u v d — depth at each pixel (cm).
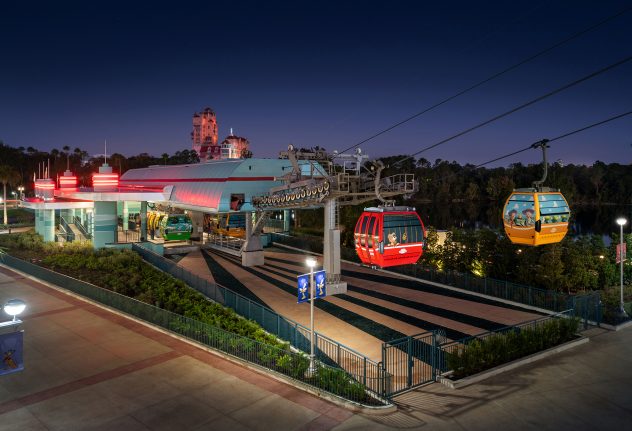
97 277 3069
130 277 2995
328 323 2261
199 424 1300
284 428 1275
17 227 6425
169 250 4222
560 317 2105
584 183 12562
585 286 2933
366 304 2583
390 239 1816
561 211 1502
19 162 14250
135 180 5681
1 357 1004
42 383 1574
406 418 1324
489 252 3216
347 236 4453
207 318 2078
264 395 1487
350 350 1623
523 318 2334
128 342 1983
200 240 4856
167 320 2111
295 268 3600
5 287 2953
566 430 1244
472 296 2762
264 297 2741
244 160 3694
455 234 3434
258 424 1298
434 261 3531
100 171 4009
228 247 4350
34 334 2073
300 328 1938
